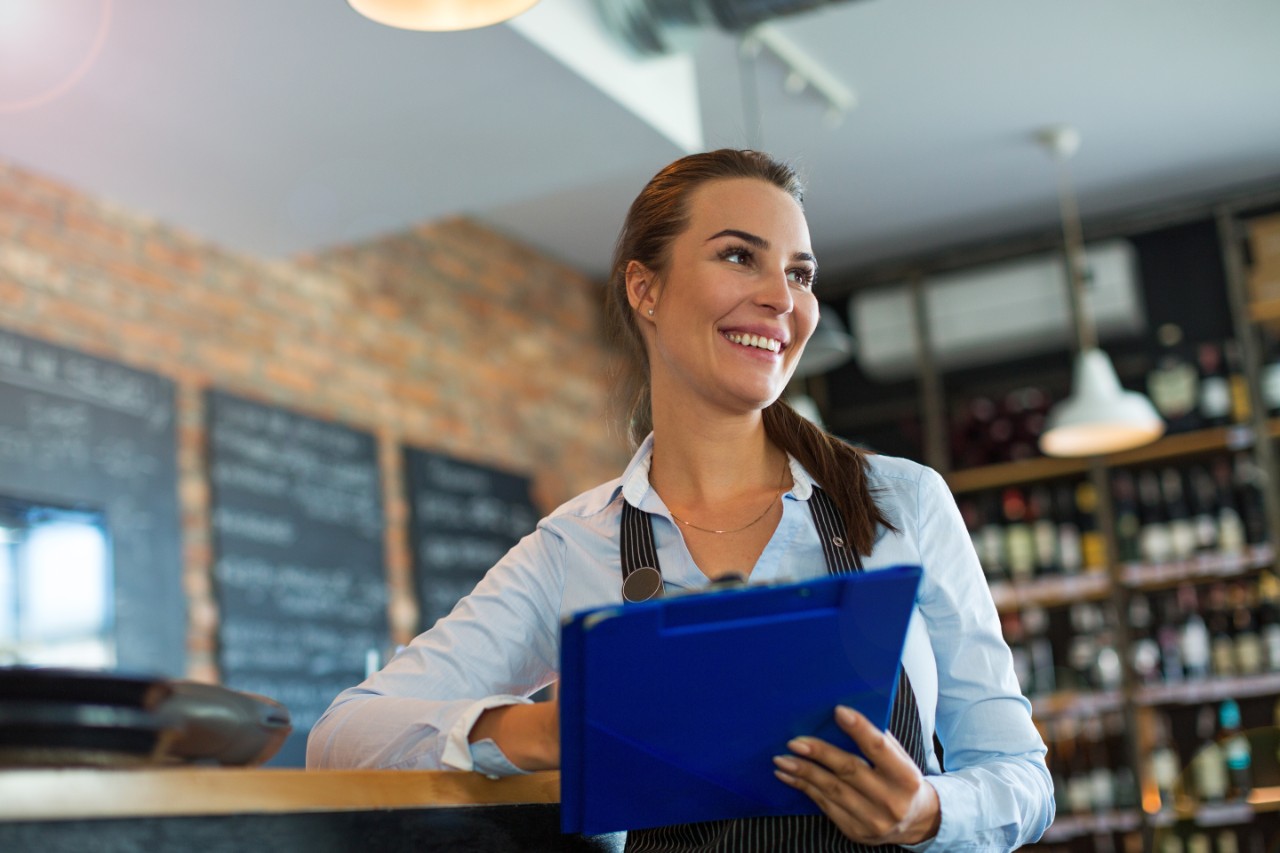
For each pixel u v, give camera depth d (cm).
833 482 135
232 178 370
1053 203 608
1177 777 559
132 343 414
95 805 80
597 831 112
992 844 120
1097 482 611
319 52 311
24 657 348
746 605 100
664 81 371
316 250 423
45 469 372
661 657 101
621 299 158
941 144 546
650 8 339
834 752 107
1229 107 532
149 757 94
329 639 460
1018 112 525
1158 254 623
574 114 350
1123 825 582
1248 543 586
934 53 479
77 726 89
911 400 661
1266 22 470
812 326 142
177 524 411
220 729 98
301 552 456
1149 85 511
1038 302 625
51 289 391
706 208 143
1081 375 507
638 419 160
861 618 102
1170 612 602
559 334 624
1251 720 591
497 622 143
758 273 140
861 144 541
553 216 588
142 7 290
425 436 533
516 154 368
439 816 112
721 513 139
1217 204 608
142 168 363
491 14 236
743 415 141
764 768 110
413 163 368
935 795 114
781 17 346
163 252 432
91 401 391
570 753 107
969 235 637
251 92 327
